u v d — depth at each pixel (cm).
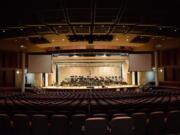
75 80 2455
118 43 1900
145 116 537
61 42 1812
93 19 1120
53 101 947
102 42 1828
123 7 945
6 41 1669
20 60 1970
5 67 1819
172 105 805
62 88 2044
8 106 766
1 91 1775
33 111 670
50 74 2522
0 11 973
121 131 470
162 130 555
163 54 1962
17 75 1927
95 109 746
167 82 1898
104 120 464
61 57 2453
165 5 921
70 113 659
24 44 1811
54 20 1127
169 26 1260
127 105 778
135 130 535
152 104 797
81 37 1563
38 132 538
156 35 1508
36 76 2283
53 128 543
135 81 2481
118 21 1159
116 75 2830
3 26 1216
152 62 2098
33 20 1116
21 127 545
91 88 2034
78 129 549
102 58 2534
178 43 1698
